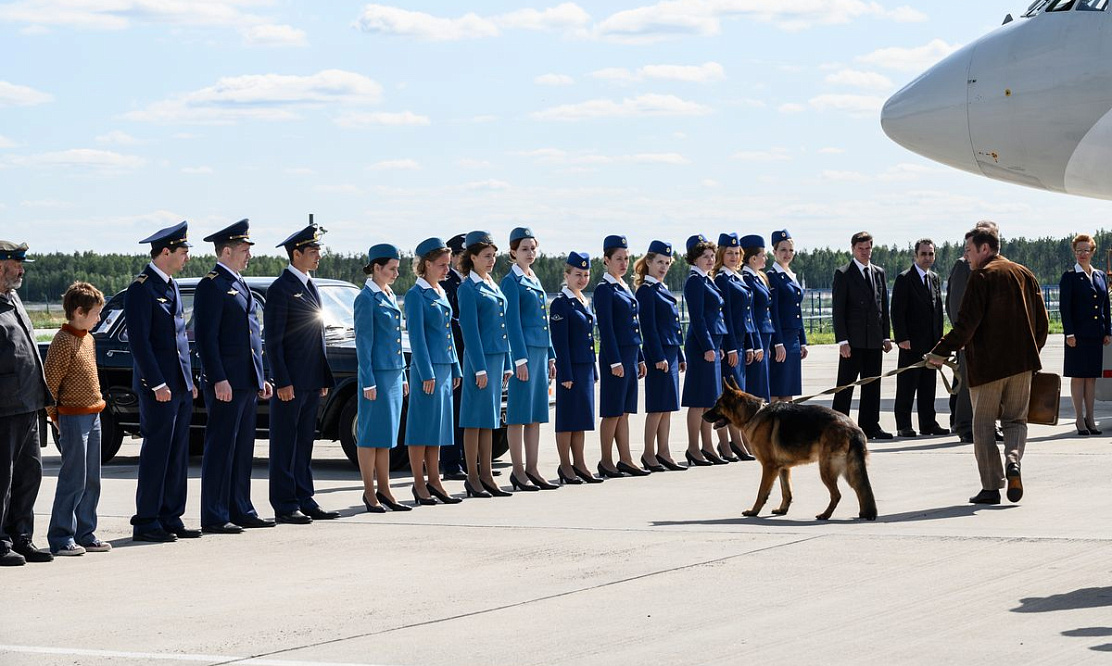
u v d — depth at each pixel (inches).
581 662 218.5
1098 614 243.1
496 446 542.6
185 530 373.7
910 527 349.1
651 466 502.6
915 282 590.2
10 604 277.1
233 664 223.1
